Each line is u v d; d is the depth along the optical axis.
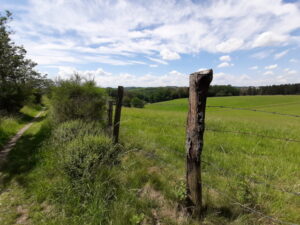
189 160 1.95
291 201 2.18
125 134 5.14
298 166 3.07
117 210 2.17
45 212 2.42
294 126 7.82
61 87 6.59
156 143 4.42
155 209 2.26
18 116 13.69
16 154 5.09
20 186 3.19
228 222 1.94
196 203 1.99
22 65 18.00
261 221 1.91
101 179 2.67
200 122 1.83
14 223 2.26
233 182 2.55
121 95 3.82
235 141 4.59
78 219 2.17
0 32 13.93
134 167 3.22
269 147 4.22
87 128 4.67
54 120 6.92
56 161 3.56
